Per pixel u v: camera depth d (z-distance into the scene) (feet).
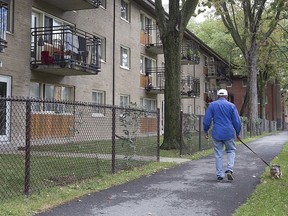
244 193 22.75
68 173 27.35
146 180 26.66
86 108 37.63
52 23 55.42
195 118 47.55
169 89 48.85
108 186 24.09
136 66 82.12
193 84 103.76
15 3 47.16
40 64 49.75
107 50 69.97
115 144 30.99
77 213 17.81
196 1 50.57
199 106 132.36
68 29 50.21
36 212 17.65
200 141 48.83
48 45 51.83
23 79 48.55
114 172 28.58
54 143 31.81
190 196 21.81
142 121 35.65
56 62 49.57
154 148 38.27
